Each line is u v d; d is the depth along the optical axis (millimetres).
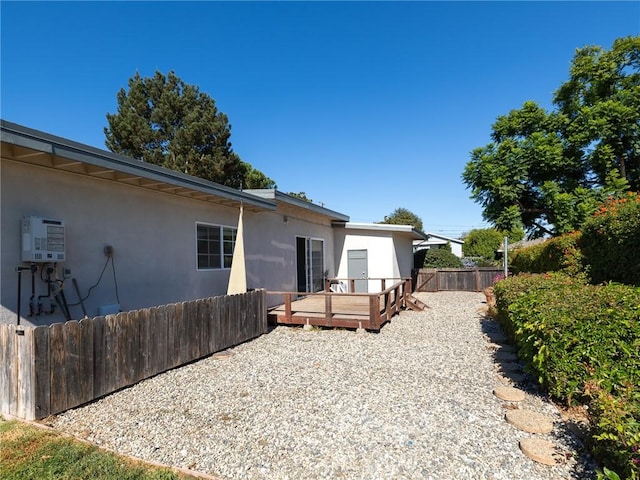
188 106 21453
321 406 3832
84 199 5504
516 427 3246
